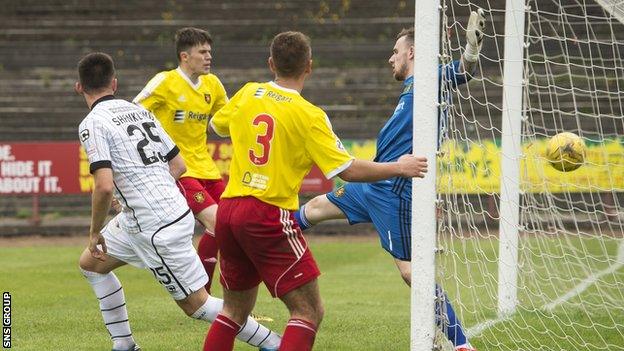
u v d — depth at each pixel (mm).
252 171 15414
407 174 15062
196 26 76938
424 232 17266
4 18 77500
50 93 70375
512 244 25594
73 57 74125
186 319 24656
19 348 20547
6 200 61062
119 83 71250
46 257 43844
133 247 18328
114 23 77062
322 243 51469
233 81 71000
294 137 15242
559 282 31688
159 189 18109
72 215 60844
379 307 28000
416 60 17344
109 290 19188
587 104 61812
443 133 18281
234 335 16500
